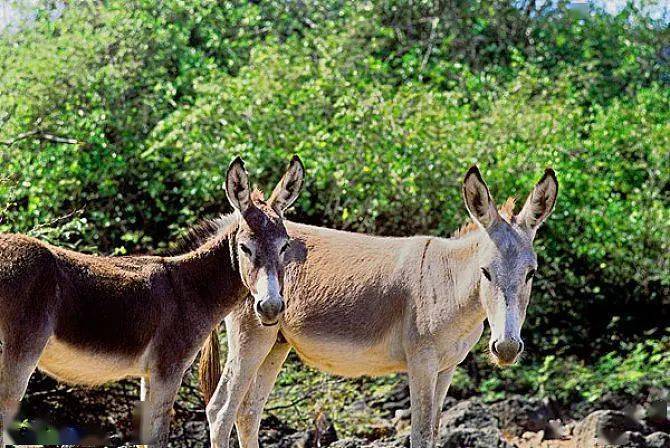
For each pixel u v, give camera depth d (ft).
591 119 50.34
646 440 30.60
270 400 33.53
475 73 55.01
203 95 45.91
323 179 39.58
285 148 41.14
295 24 52.65
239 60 48.70
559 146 44.91
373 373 24.50
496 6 58.49
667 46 61.26
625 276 45.83
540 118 45.55
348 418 33.55
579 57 58.85
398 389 36.45
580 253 44.21
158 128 40.37
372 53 55.21
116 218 40.68
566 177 43.52
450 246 23.41
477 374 40.88
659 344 42.09
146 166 42.78
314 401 33.65
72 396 29.43
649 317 46.57
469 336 23.39
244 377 24.17
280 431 31.40
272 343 24.48
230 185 20.52
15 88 40.81
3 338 19.15
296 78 43.93
